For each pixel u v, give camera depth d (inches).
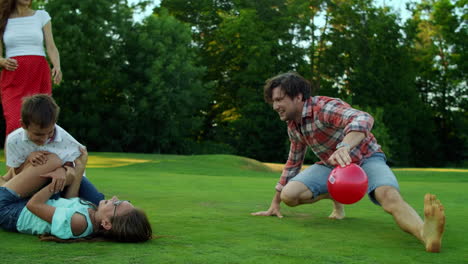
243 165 625.0
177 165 557.9
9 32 153.0
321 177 140.1
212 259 85.4
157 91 1079.0
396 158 1248.2
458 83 1317.7
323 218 146.4
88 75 1080.8
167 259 84.4
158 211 151.2
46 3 1079.6
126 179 302.7
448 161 1360.7
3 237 103.6
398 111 1233.4
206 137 1368.1
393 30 1269.7
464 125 1304.1
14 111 150.4
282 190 141.8
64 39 1042.1
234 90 1332.4
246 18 1220.5
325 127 131.0
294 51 1242.6
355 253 93.8
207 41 1336.1
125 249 92.6
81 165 121.6
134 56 1130.0
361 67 1259.8
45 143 115.9
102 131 1117.1
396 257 90.7
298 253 92.5
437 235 94.7
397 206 107.0
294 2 1254.3
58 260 82.0
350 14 1274.6
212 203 178.2
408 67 1296.8
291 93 130.8
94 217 102.3
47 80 159.0
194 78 1201.4
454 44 1326.3
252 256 88.7
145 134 1143.0
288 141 1205.7
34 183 110.3
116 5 1117.7
